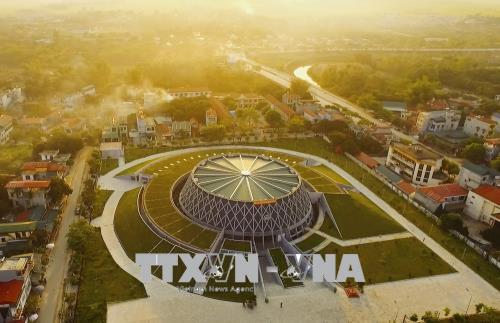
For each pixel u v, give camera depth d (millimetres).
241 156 178375
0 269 111125
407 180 198125
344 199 171750
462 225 153500
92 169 186375
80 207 160125
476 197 166750
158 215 151000
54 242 140250
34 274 124375
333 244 143375
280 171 166875
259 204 142000
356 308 116812
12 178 166125
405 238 150125
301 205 154000
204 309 113562
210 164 169250
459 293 125125
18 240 135750
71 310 111000
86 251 133750
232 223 142750
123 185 179375
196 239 138250
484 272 135250
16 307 105500
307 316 113062
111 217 154250
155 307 113375
